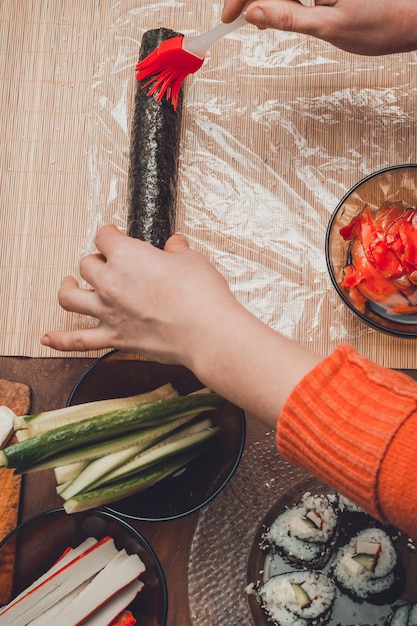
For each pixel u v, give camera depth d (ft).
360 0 2.32
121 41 2.79
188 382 2.52
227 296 2.04
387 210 2.54
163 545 2.55
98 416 2.36
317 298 2.65
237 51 2.78
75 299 2.20
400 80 2.74
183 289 2.04
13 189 2.73
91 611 2.41
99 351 2.63
